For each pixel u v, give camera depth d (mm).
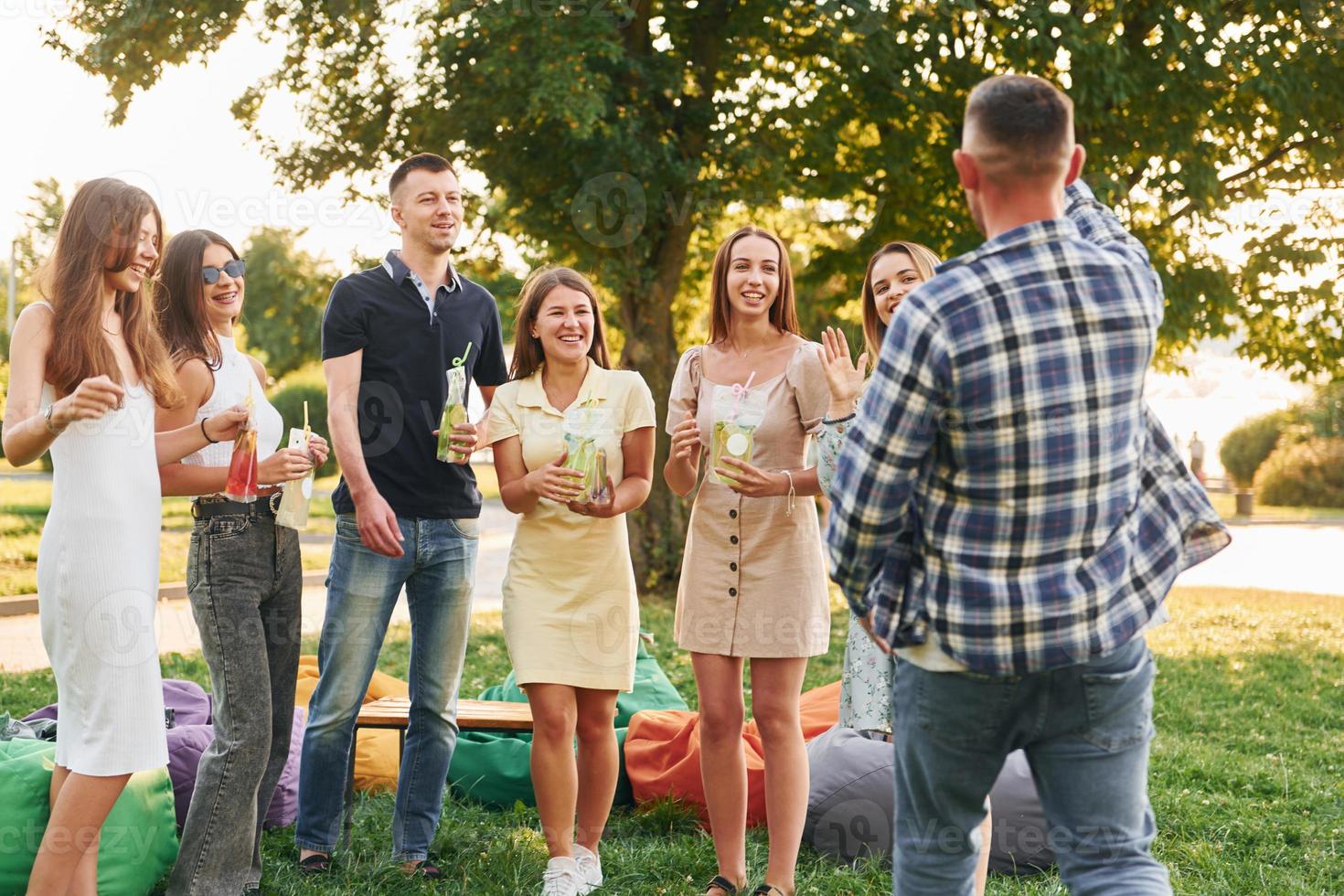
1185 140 10766
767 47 11359
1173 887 3682
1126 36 10867
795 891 3543
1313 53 10641
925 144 11086
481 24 9562
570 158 10523
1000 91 2236
